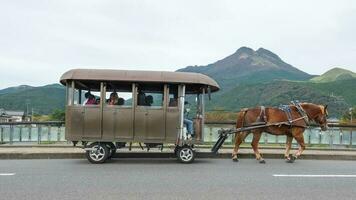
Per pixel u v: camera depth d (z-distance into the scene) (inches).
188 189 380.8
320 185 411.8
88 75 570.3
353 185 414.0
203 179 439.2
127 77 573.3
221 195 354.9
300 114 625.3
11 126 751.1
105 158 580.1
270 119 621.9
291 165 577.0
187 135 590.9
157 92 634.8
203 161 614.5
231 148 748.0
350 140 797.2
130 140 580.1
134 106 581.9
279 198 346.3
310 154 676.7
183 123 587.8
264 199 341.4
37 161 598.5
